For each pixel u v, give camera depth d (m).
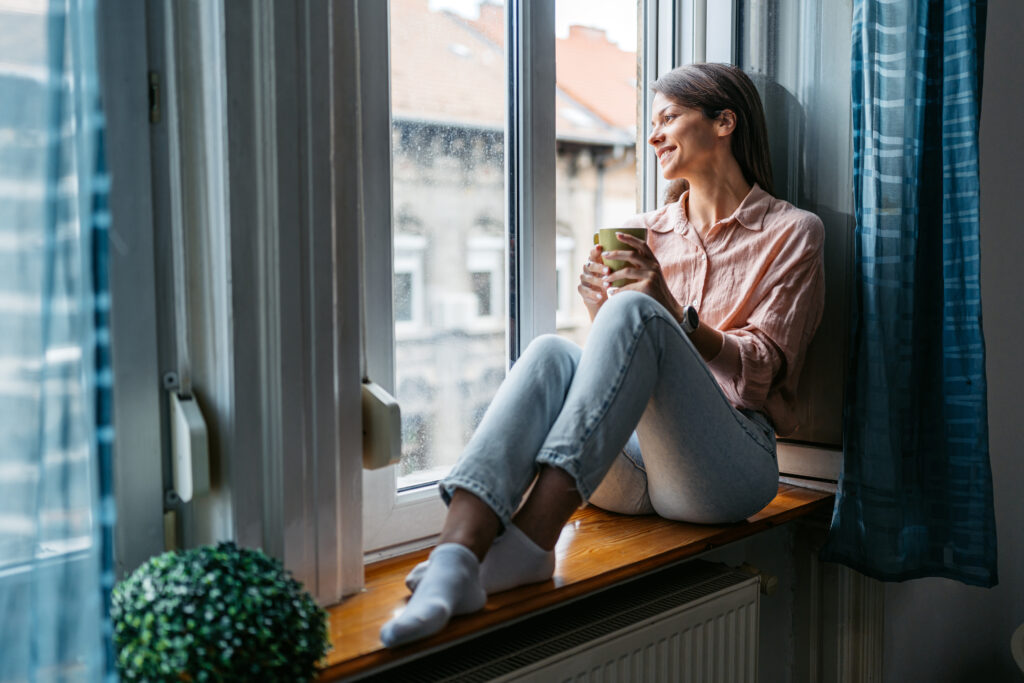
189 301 1.02
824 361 1.76
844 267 1.72
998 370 2.06
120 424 0.98
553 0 1.60
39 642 0.76
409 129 1.40
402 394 1.42
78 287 0.77
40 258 0.76
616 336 1.20
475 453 1.13
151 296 1.00
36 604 0.76
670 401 1.29
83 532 0.78
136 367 0.99
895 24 1.54
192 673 0.77
